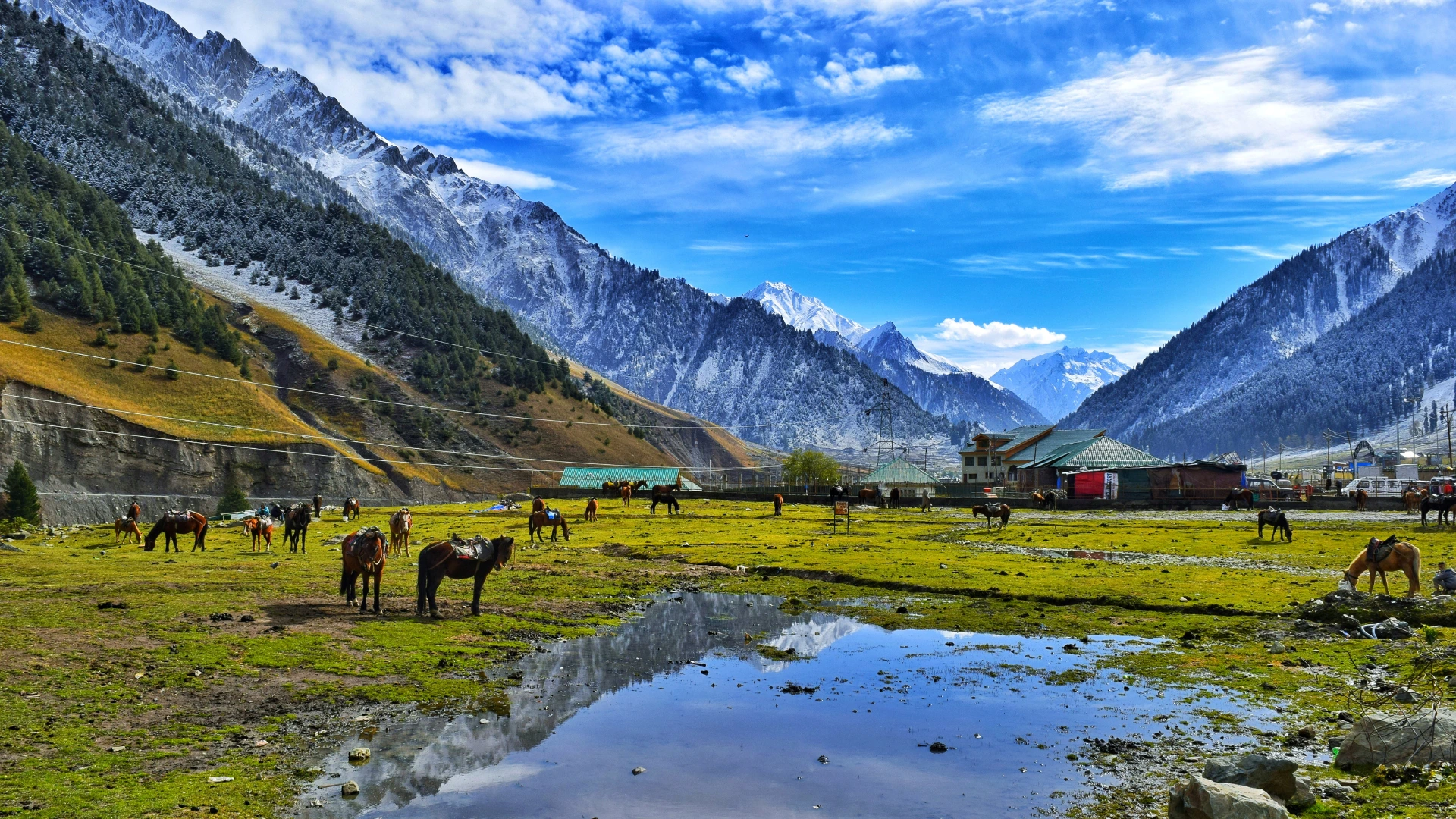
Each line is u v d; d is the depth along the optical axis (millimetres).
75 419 188750
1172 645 24969
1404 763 13688
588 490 139625
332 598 30062
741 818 12594
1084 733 16641
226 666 20266
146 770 13883
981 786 13898
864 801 13281
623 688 20141
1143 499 107188
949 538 62250
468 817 12562
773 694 19734
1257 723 17016
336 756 15125
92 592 30453
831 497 114188
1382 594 28188
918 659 23391
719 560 46656
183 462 197500
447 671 21094
